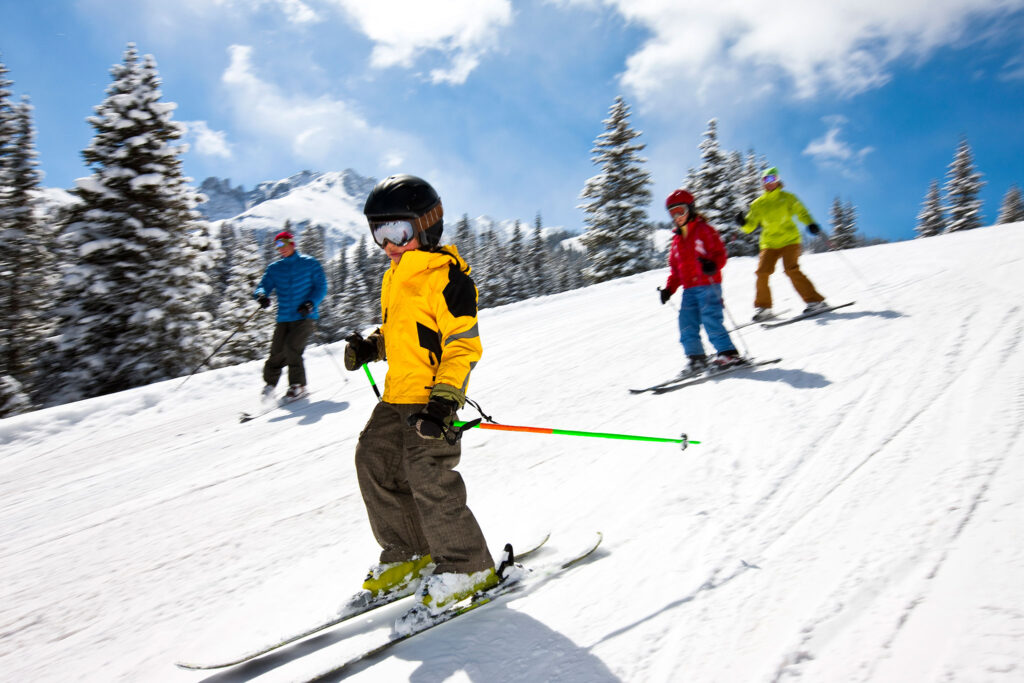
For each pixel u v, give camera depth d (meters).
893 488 2.61
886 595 1.93
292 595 2.67
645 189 31.55
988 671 1.54
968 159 51.69
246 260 32.94
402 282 2.17
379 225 2.17
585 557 2.55
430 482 2.16
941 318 5.33
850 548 2.23
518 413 5.05
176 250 17.48
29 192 21.22
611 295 14.55
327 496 3.96
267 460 5.03
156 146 17.41
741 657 1.79
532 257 62.34
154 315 16.41
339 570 2.86
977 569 1.95
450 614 2.14
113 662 2.35
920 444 3.00
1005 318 4.94
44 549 3.68
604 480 3.36
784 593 2.05
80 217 17.41
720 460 3.33
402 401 2.22
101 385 16.62
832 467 2.96
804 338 5.65
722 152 32.62
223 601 2.72
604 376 5.95
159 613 2.70
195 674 2.16
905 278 7.56
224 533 3.54
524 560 2.58
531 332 9.89
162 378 16.84
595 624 2.06
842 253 11.93
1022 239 9.23
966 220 51.25
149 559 3.32
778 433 3.55
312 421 6.23
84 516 4.25
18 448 7.03
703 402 4.48
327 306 50.59
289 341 7.24
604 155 31.92
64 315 16.61
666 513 2.82
